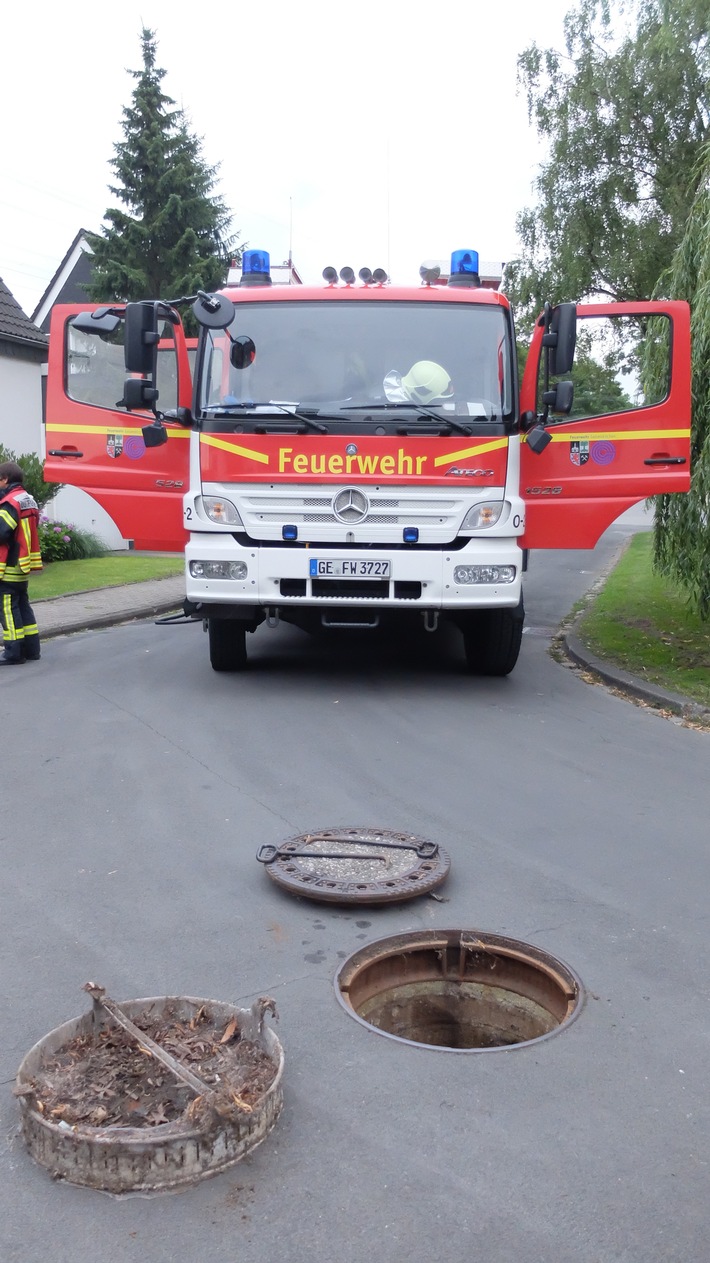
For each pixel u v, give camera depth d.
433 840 5.44
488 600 8.30
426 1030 4.33
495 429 8.23
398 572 8.22
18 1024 3.63
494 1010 4.30
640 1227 2.74
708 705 8.47
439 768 6.71
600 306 8.36
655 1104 3.27
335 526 8.21
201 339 8.40
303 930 4.39
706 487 9.90
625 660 10.42
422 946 4.28
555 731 7.76
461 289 8.57
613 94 22.89
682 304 8.43
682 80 22.20
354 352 8.38
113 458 8.85
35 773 6.49
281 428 8.16
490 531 8.26
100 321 8.22
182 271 36.38
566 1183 2.90
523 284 24.23
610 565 23.19
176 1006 3.48
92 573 18.41
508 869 5.07
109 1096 3.08
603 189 23.58
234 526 8.27
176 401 8.70
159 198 36.75
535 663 10.67
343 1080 3.35
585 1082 3.38
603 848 5.39
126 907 4.59
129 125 36.75
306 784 6.32
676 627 12.46
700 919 4.57
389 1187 2.87
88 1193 2.83
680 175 22.62
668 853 5.34
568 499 8.67
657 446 8.58
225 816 5.74
